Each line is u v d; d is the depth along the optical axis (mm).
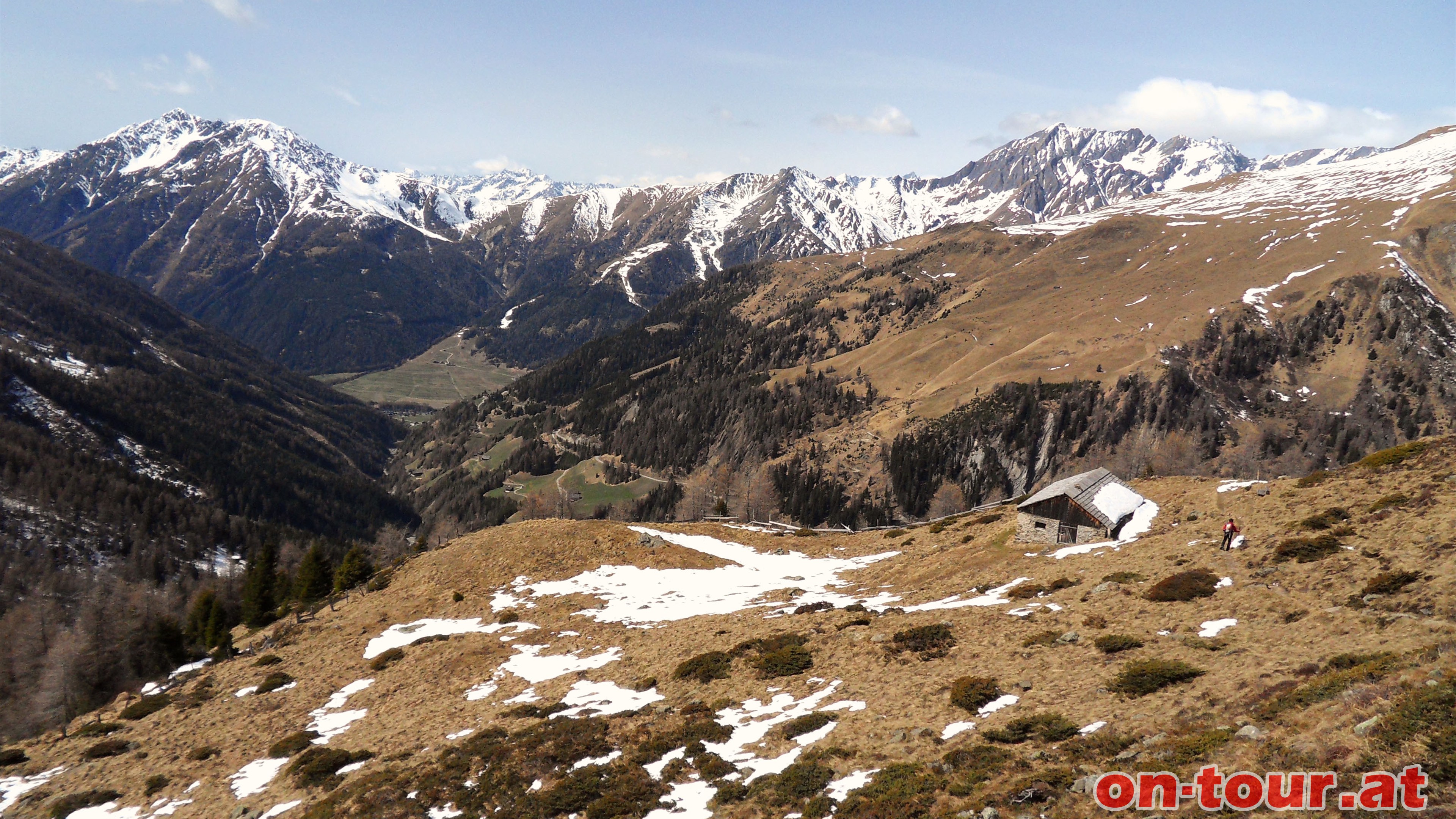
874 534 91062
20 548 177000
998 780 24781
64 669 81750
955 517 93750
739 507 181375
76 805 43750
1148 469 80875
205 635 93062
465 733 42250
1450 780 17344
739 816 27219
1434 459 45812
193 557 198875
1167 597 39625
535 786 33188
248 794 41062
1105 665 32969
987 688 32844
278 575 115500
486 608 69625
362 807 34344
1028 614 42812
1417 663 23234
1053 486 66000
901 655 40625
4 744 71500
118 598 131375
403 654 60594
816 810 25812
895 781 26328
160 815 40812
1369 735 20000
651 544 83750
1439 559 32656
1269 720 23438
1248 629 33188
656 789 30281
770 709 37375
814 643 45531
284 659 66000
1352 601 32219
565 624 62094
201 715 56000
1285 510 48844
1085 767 23953
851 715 34062
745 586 71188
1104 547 55719
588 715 41312
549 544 83375
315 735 47781
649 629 57844
